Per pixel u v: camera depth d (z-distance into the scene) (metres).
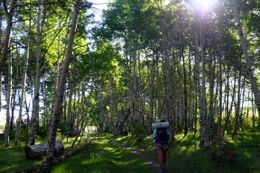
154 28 34.88
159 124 14.01
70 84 39.84
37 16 24.52
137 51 49.19
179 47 33.41
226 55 27.06
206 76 36.19
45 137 34.00
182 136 30.89
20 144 31.14
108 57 35.59
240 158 16.48
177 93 43.72
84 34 27.53
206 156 17.27
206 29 24.64
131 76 48.66
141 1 33.88
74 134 40.50
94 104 37.94
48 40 30.77
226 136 30.20
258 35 29.86
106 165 15.23
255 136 29.55
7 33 11.73
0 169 15.99
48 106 53.97
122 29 30.25
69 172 14.00
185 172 14.30
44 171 11.80
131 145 28.53
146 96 51.16
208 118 24.44
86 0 12.76
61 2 13.12
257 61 31.70
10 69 31.64
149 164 16.58
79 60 34.72
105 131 68.50
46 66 42.00
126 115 52.53
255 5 22.19
